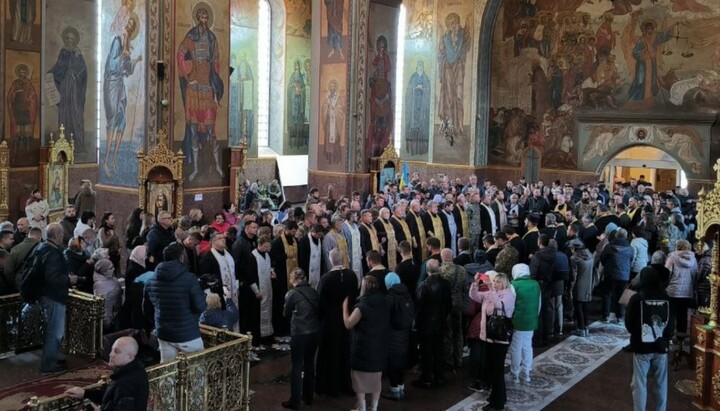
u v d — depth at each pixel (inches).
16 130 888.9
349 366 450.6
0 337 435.8
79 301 439.5
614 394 466.9
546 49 1374.3
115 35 796.6
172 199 781.9
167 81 781.9
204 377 348.8
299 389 422.9
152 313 398.0
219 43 838.5
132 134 786.8
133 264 451.8
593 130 1333.7
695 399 448.1
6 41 867.4
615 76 1301.7
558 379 492.7
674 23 1233.4
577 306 593.0
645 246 658.2
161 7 768.9
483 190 1040.8
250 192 1172.5
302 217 680.4
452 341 502.3
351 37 1072.2
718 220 422.3
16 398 367.9
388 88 1136.8
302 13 1483.8
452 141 1464.1
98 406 287.9
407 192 947.3
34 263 402.3
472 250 792.9
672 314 400.8
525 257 608.7
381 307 394.0
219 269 496.1
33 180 914.1
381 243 650.2
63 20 1043.3
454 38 1444.4
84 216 583.2
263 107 1466.5
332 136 1101.1
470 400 447.8
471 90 1427.2
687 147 1230.9
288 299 421.7
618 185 1120.8
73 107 1066.7
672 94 1243.8
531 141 1406.3
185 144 805.9
